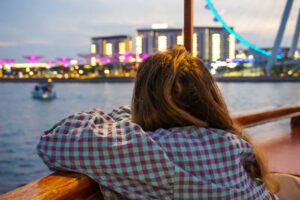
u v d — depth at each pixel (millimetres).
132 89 1265
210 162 1160
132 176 1112
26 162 49188
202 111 1212
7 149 58438
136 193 1145
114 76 156875
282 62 56406
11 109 103750
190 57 1261
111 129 1157
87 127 1156
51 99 114188
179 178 1108
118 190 1145
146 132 1213
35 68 182500
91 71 159875
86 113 1248
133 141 1106
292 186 1816
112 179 1142
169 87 1186
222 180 1156
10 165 47812
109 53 132500
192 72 1211
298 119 4363
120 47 129875
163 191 1131
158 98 1190
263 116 3621
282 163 2742
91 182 1252
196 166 1146
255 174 1355
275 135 3828
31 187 1110
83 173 1173
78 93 134750
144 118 1218
